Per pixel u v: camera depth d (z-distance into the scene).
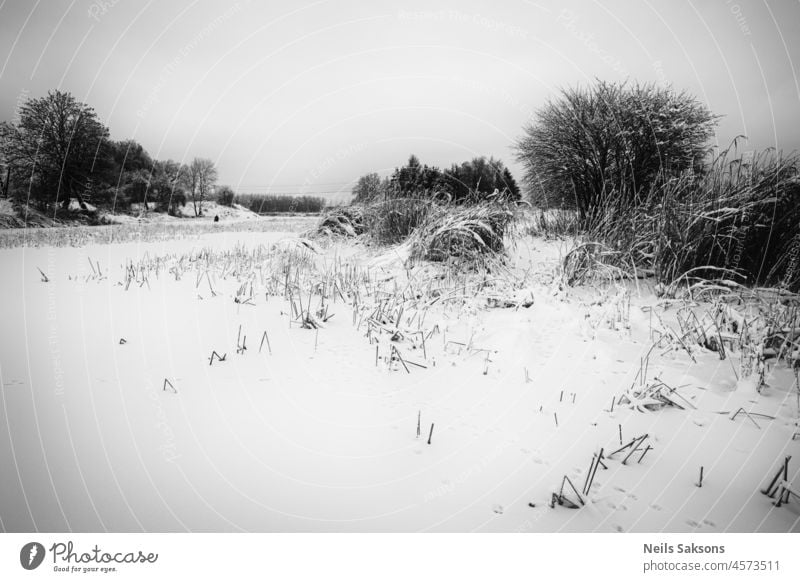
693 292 4.89
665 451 2.49
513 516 2.02
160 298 5.64
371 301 5.79
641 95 8.40
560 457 2.45
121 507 2.02
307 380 3.44
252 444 2.54
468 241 6.85
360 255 9.39
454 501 2.12
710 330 4.01
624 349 3.93
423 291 5.88
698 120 8.21
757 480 2.23
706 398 3.07
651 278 5.69
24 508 1.98
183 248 11.89
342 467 2.36
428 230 7.35
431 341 4.39
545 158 9.75
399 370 3.69
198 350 3.94
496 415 2.93
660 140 7.91
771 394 3.06
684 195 5.89
